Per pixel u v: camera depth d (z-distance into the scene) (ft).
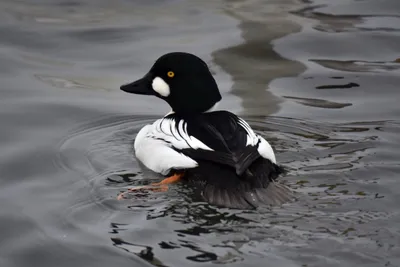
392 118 42.32
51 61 51.06
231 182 31.94
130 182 33.99
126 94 46.70
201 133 33.99
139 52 52.13
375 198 31.27
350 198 31.30
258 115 42.83
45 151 37.86
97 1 61.16
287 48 52.80
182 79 37.50
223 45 53.11
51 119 42.22
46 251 28.30
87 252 27.94
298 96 45.91
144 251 27.63
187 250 27.43
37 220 30.68
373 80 48.16
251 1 61.31
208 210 30.50
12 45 53.11
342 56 51.96
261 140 34.30
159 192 32.58
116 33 55.26
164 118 37.42
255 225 29.01
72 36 54.75
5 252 28.48
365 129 40.57
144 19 57.82
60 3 60.75
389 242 27.43
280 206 30.53
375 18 57.57
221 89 46.70
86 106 44.27
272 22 57.00
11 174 35.24
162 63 37.86
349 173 34.09
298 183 32.96
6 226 30.32
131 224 29.78
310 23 56.80
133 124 42.16
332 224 28.91
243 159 31.81
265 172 32.83
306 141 38.78
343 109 43.91
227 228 28.91
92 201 32.01
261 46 53.01
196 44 53.26
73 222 30.27
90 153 37.70
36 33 54.90
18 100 44.68
